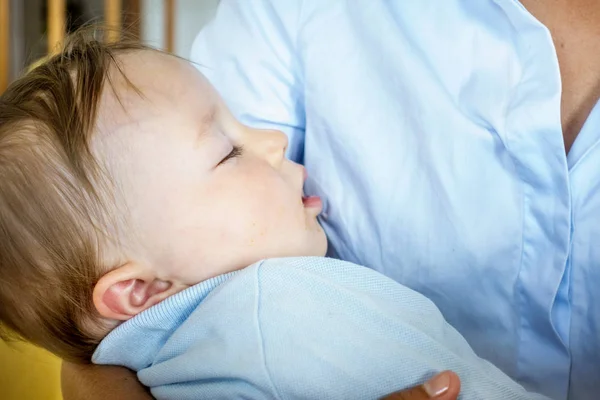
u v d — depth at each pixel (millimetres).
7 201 629
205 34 879
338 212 771
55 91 648
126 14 1462
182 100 648
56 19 2021
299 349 545
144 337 647
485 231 663
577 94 622
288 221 677
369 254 758
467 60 671
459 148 670
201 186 639
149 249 636
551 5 624
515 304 667
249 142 688
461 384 562
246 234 651
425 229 704
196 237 640
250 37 830
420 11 692
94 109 624
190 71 679
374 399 540
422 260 713
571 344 643
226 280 616
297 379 533
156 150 628
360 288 624
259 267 595
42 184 620
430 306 652
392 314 600
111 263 632
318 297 583
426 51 689
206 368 565
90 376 663
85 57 683
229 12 858
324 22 763
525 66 631
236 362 549
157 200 628
